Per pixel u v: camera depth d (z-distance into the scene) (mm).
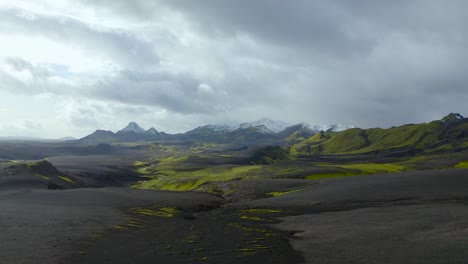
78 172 164250
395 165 177000
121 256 35812
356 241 39375
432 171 119375
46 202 78688
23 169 124812
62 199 84312
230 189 111125
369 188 88938
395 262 31109
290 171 149250
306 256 34906
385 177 111562
